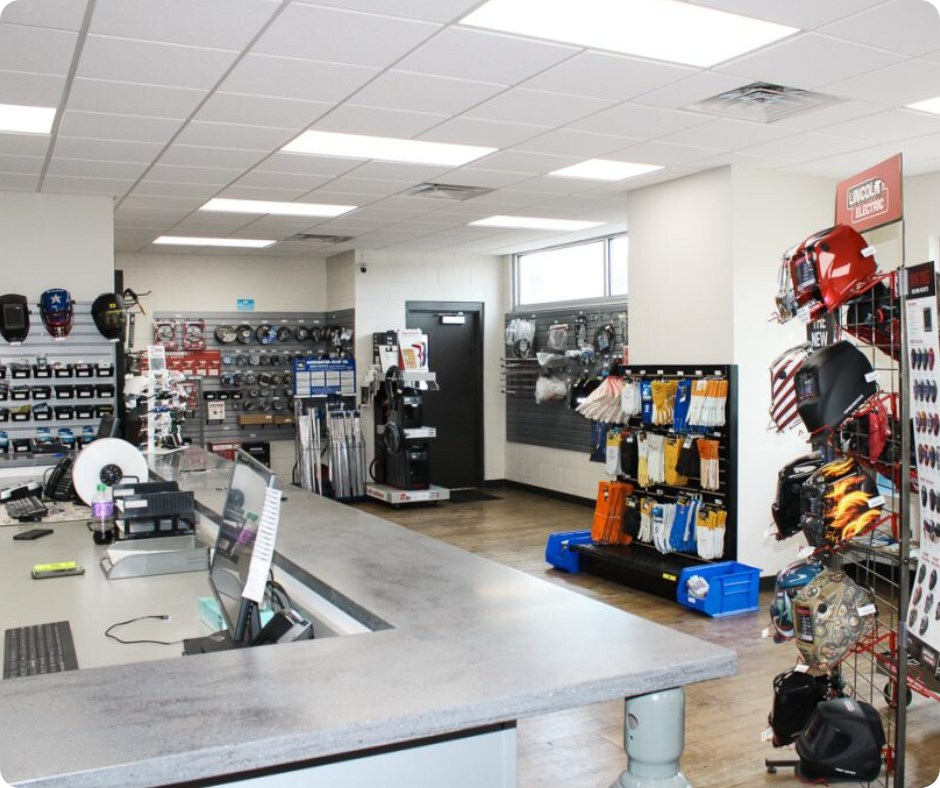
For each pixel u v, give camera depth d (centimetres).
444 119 475
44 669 212
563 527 848
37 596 285
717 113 469
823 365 292
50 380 663
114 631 247
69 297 651
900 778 293
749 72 401
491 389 1101
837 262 299
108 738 121
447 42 359
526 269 1070
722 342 603
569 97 436
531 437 1049
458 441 1091
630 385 649
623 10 330
